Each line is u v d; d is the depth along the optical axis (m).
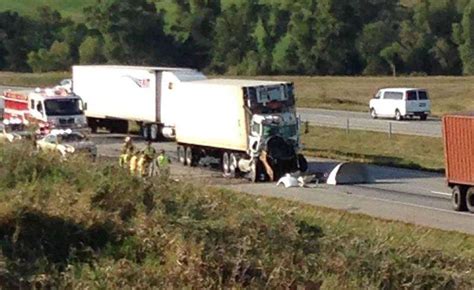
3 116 65.62
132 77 63.53
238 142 46.06
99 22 130.75
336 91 104.88
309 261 13.59
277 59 128.25
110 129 68.19
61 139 42.72
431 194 39.81
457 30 123.75
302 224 15.20
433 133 61.62
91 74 67.25
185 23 131.88
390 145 58.31
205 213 14.58
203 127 48.84
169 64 131.62
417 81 112.44
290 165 44.78
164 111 61.41
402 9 134.00
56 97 56.78
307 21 127.12
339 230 15.73
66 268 12.35
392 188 41.81
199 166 49.97
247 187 41.03
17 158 15.29
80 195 14.05
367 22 128.00
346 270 13.70
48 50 136.50
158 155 36.75
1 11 146.62
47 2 157.75
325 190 40.38
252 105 45.59
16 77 119.75
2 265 12.01
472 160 34.53
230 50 130.75
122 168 15.83
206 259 12.80
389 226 19.80
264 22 130.38
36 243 12.82
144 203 14.38
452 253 16.41
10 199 13.41
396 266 14.23
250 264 13.02
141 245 13.11
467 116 35.03
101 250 12.95
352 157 54.25
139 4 130.38
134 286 12.18
